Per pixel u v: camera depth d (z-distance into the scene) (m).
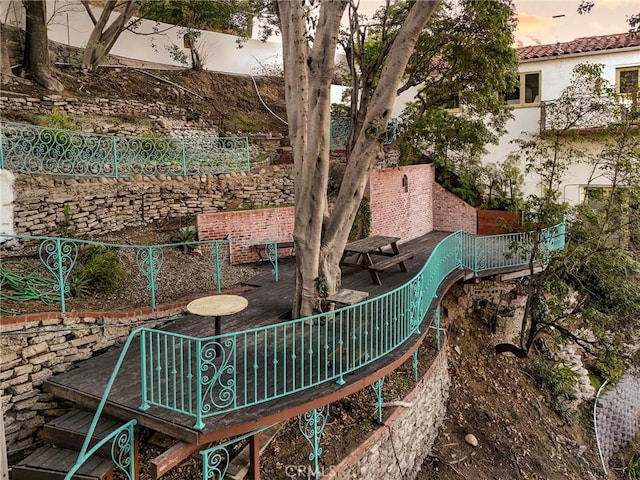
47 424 5.63
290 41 7.36
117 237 10.16
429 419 9.27
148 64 17.70
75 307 7.19
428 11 6.87
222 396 5.57
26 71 13.47
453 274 10.91
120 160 10.96
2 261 7.86
